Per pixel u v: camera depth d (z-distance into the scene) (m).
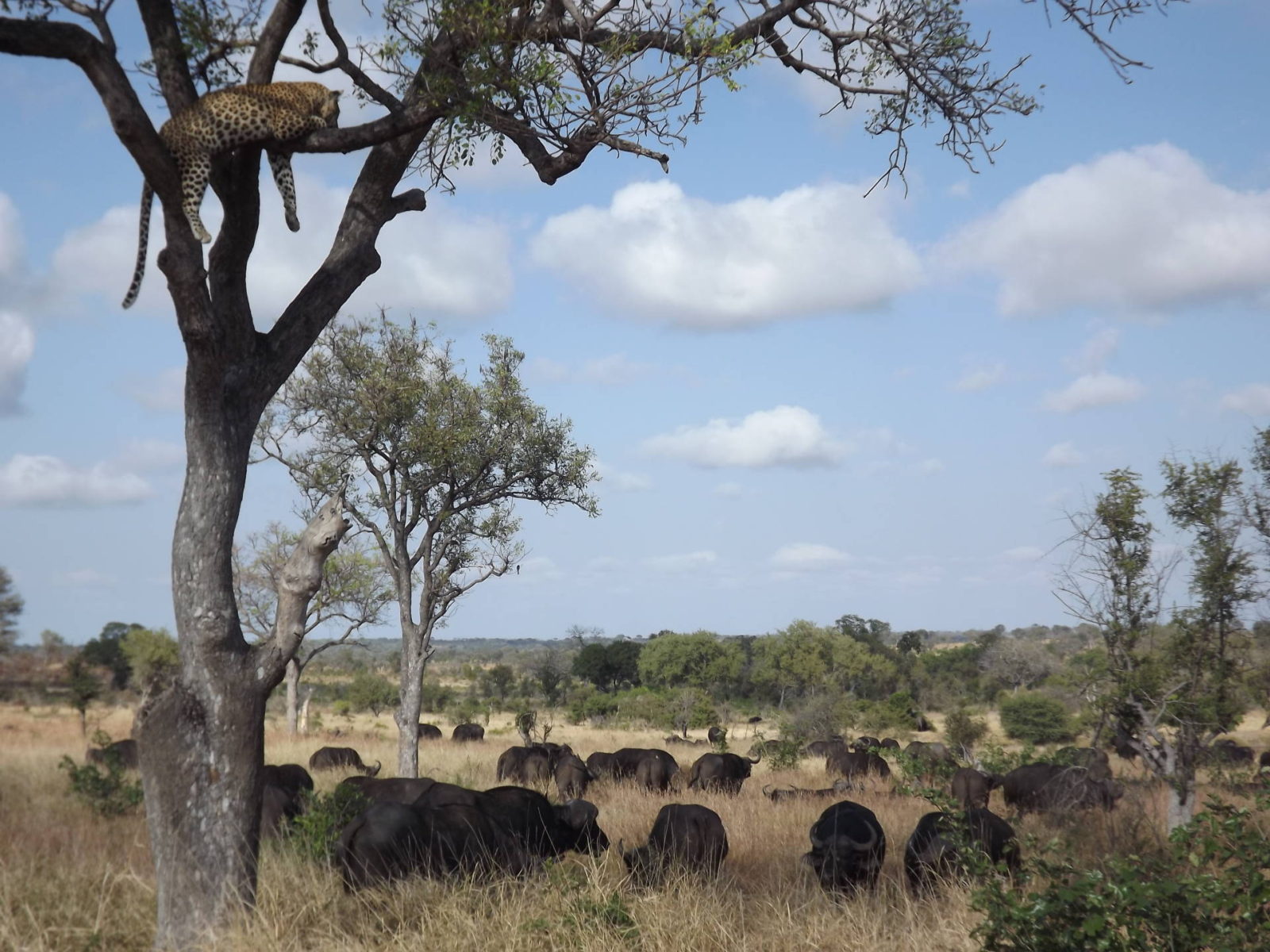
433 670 128.62
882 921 7.70
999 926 5.95
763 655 77.75
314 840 9.05
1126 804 11.37
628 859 9.38
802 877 9.50
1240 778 13.48
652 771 20.45
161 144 6.21
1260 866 6.02
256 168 6.92
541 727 49.34
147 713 6.79
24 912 6.87
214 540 6.96
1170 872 6.36
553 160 8.04
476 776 21.97
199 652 6.84
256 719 6.97
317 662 99.62
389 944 6.61
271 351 7.41
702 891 8.24
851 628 101.62
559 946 6.73
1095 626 11.70
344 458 20.92
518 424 21.42
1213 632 11.34
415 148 7.83
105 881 7.52
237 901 6.68
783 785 21.95
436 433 19.84
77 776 12.66
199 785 6.73
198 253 6.61
